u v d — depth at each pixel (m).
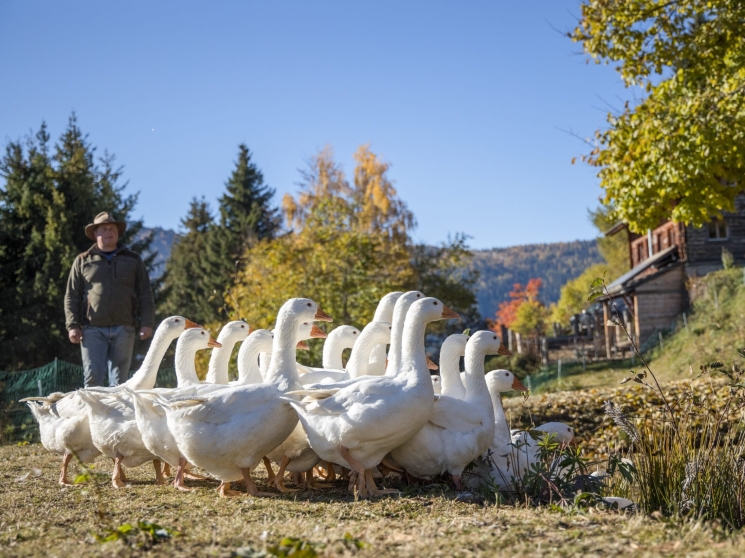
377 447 6.30
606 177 17.05
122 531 4.67
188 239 58.53
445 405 6.71
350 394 6.25
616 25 16.00
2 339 29.50
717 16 15.70
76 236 31.75
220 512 5.63
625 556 4.13
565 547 4.30
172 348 28.84
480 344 6.95
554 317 64.69
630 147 16.25
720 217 16.50
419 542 4.47
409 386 6.32
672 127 15.40
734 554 4.05
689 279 29.89
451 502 5.86
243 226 50.91
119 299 10.59
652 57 16.16
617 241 60.88
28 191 31.17
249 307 20.91
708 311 25.67
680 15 15.89
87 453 7.54
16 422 15.40
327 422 6.29
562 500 5.73
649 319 30.95
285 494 6.56
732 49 15.52
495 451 7.23
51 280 29.67
